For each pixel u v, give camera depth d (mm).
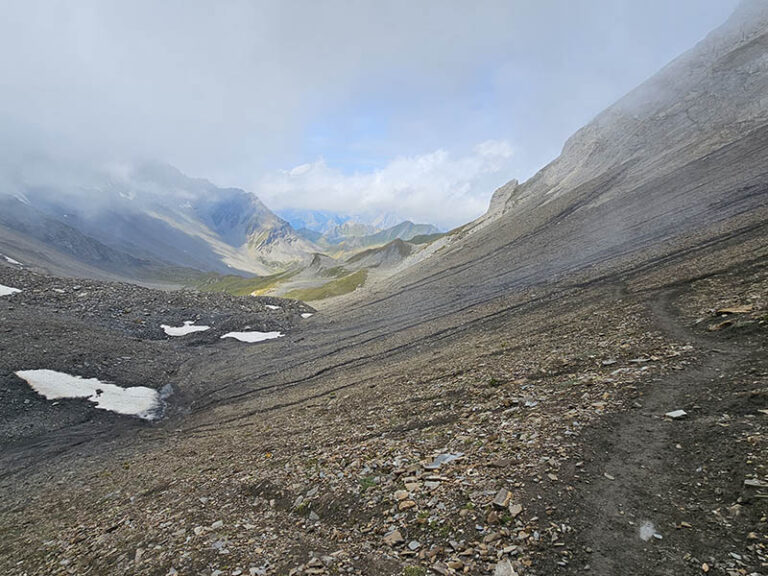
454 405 16094
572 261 53250
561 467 9180
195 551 9398
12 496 23125
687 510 7375
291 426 22656
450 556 7438
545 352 19562
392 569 7496
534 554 6980
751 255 23391
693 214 47719
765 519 6645
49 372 39625
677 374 12492
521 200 136375
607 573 6422
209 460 20078
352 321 68938
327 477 12234
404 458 12039
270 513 11172
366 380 29469
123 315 68062
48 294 68438
